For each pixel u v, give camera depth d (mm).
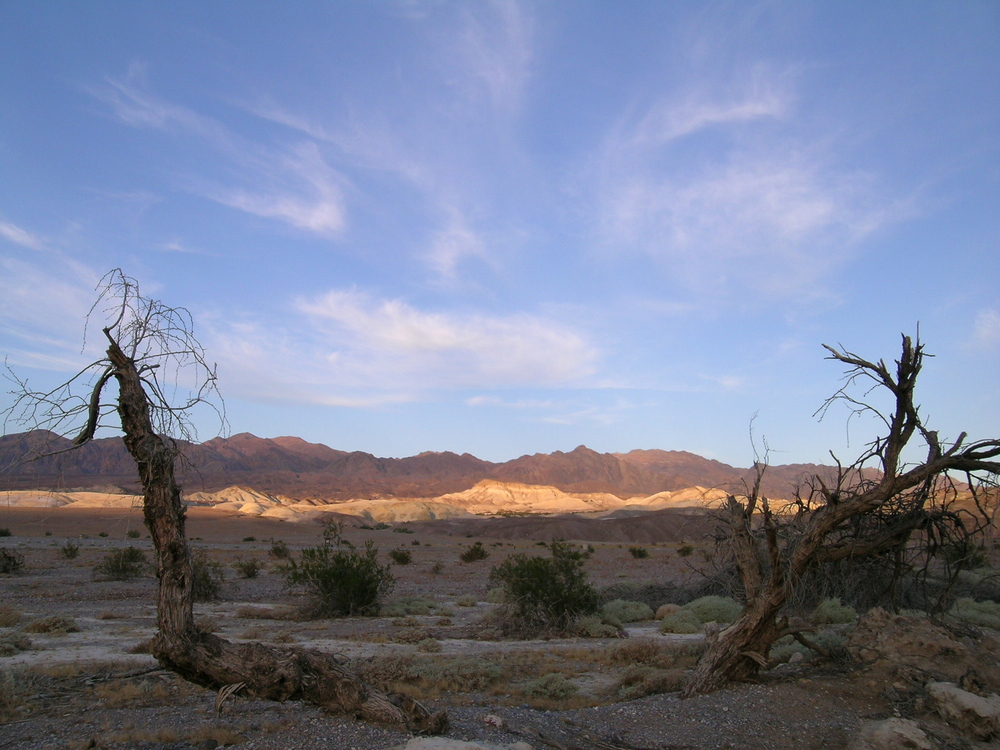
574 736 8508
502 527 126312
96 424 7316
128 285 7438
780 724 8633
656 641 17328
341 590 23188
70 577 34531
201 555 28234
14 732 8180
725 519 11672
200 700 10023
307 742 7164
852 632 10977
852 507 9898
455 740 7047
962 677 9406
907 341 9375
